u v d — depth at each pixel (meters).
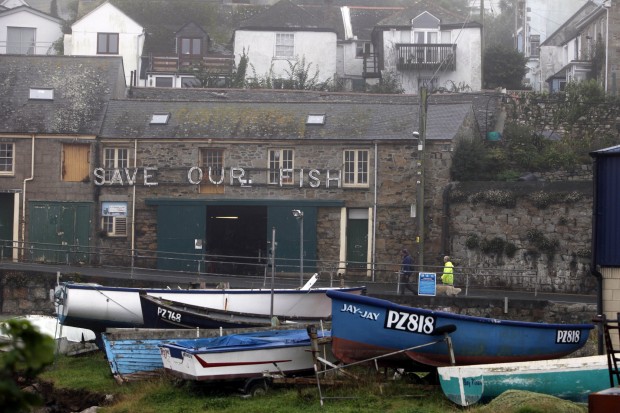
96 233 50.66
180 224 50.47
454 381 22.03
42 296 41.72
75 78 54.78
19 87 53.44
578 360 22.77
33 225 50.62
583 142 55.84
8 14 82.00
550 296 42.91
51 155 50.91
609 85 69.62
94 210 50.66
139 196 50.72
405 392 23.80
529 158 53.41
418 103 53.12
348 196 49.75
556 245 46.31
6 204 51.22
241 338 25.80
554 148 54.56
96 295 32.75
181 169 50.72
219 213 52.56
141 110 52.88
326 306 35.09
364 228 49.88
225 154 50.91
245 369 24.95
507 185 47.34
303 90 64.00
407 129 50.16
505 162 52.31
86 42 76.62
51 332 35.09
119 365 28.05
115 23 76.81
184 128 51.47
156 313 30.67
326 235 49.84
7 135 50.72
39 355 9.20
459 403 21.97
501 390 22.09
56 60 55.94
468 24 72.81
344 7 83.69
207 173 50.84
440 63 72.44
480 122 59.22
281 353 25.39
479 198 47.47
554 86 75.19
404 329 24.25
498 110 60.12
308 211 49.91
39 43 82.25
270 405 23.05
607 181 27.34
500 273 46.56
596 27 72.81
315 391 23.75
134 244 50.53
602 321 17.47
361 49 78.38
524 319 37.53
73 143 50.97
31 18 82.31
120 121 52.03
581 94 59.88
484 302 37.88
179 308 30.92
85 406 26.41
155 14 87.62
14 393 9.24
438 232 48.75
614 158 27.28
